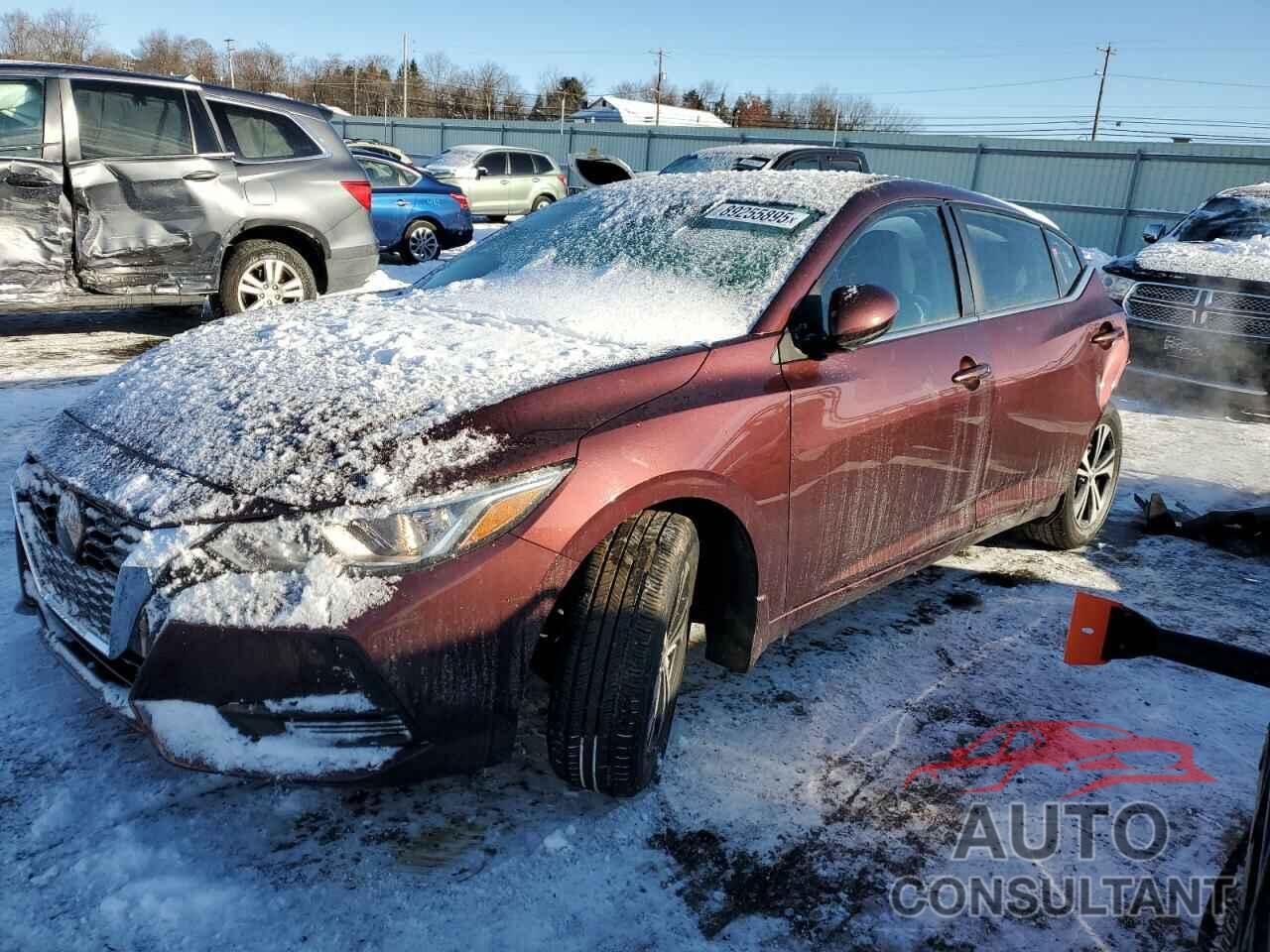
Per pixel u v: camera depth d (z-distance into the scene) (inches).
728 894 84.9
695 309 111.8
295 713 79.0
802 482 106.0
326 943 76.4
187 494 83.0
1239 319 271.1
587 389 93.5
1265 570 168.6
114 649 81.4
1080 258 169.2
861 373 112.8
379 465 82.4
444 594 80.0
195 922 77.4
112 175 259.3
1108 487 175.5
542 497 85.0
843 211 121.1
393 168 553.0
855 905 84.7
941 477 127.7
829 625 137.2
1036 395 143.6
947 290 132.0
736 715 112.1
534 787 96.7
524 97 3666.3
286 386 96.6
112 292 265.9
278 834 87.8
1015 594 152.3
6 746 96.0
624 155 1409.9
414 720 80.5
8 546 141.5
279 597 78.1
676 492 92.6
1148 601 152.3
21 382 234.8
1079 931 83.5
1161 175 1007.6
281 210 288.0
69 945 74.2
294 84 3582.7
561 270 129.3
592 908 82.0
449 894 82.1
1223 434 263.3
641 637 87.5
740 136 1294.3
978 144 1115.9
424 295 131.6
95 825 86.6
